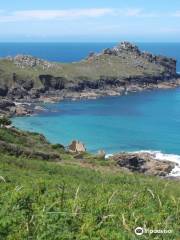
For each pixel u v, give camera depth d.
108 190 23.28
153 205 16.98
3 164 44.19
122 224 13.94
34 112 168.12
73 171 50.69
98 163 67.81
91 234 12.90
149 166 92.56
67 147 93.75
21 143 69.75
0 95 197.38
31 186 21.28
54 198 16.88
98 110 178.62
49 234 12.69
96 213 14.80
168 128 145.50
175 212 16.11
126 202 17.59
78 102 197.75
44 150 70.94
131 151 114.88
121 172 63.47
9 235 12.65
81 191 22.08
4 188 19.70
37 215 13.68
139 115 169.00
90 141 126.62
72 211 14.23
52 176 40.88
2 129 72.94
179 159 107.50
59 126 146.25
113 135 134.12
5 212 14.08
